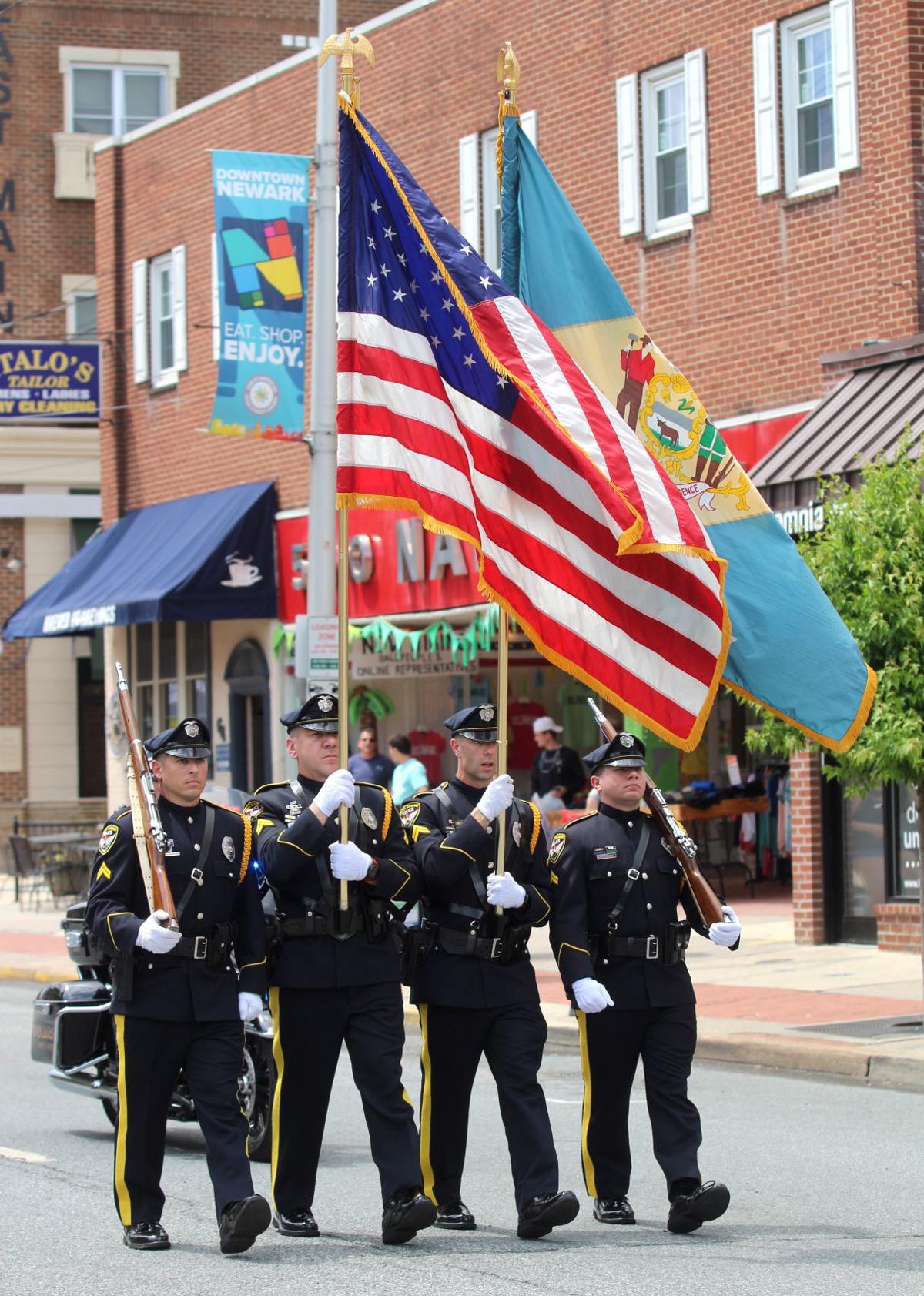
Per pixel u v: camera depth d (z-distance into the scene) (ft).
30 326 206.39
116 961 45.19
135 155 170.40
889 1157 57.47
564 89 127.13
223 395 121.19
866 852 103.65
